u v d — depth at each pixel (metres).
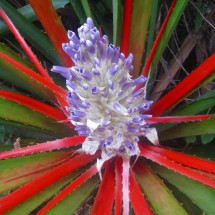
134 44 0.51
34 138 0.60
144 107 0.43
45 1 0.49
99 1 0.63
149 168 0.47
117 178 0.45
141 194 0.43
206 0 0.61
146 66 0.49
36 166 0.47
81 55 0.40
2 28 0.58
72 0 0.55
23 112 0.49
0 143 0.62
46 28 0.50
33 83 0.51
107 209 0.43
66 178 0.48
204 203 0.44
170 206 0.43
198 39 0.62
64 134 0.52
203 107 0.51
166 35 0.49
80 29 0.40
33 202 0.45
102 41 0.41
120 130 0.45
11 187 0.46
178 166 0.42
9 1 0.67
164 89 0.59
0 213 0.41
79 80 0.41
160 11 0.61
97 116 0.43
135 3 0.50
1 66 0.53
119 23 0.50
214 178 0.43
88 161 0.47
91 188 0.47
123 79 0.41
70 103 0.43
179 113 0.52
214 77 0.46
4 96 0.47
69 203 0.45
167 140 0.58
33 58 0.48
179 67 0.61
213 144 0.55
